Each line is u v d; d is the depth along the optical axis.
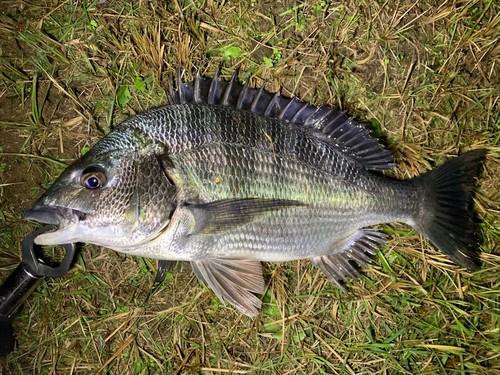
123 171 0.33
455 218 0.41
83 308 0.42
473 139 0.45
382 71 0.45
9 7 0.41
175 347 0.43
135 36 0.42
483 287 0.44
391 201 0.40
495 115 0.45
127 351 0.43
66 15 0.42
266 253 0.38
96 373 0.41
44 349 0.42
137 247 0.35
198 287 0.43
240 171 0.35
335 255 0.41
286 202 0.36
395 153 0.45
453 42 0.45
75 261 0.42
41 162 0.42
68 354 0.42
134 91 0.42
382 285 0.44
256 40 0.43
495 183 0.45
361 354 0.44
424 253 0.45
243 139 0.36
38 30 0.41
